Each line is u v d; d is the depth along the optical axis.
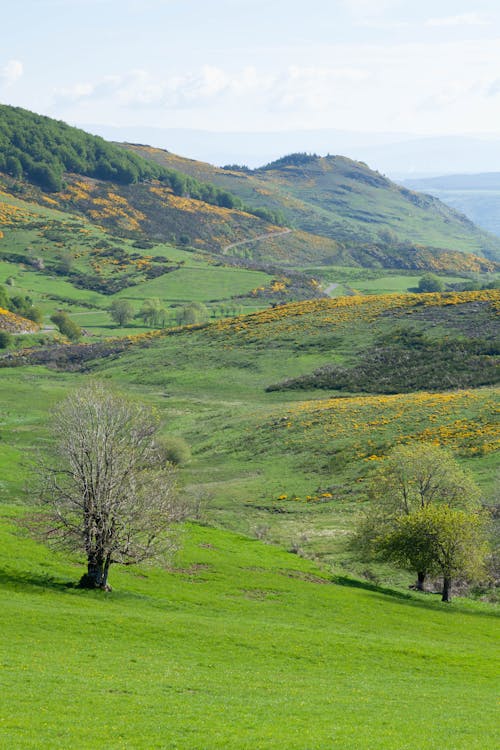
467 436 88.88
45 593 38.81
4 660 26.84
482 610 50.97
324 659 33.47
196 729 21.72
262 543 63.59
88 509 41.12
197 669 29.33
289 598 46.66
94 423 44.75
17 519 54.47
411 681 31.23
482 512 58.50
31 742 19.34
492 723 24.80
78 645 30.62
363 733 22.42
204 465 97.06
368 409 106.38
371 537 56.56
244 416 114.44
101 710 22.66
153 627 34.88
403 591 55.09
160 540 43.19
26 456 84.25
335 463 90.06
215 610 41.75
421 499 57.62
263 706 24.84
